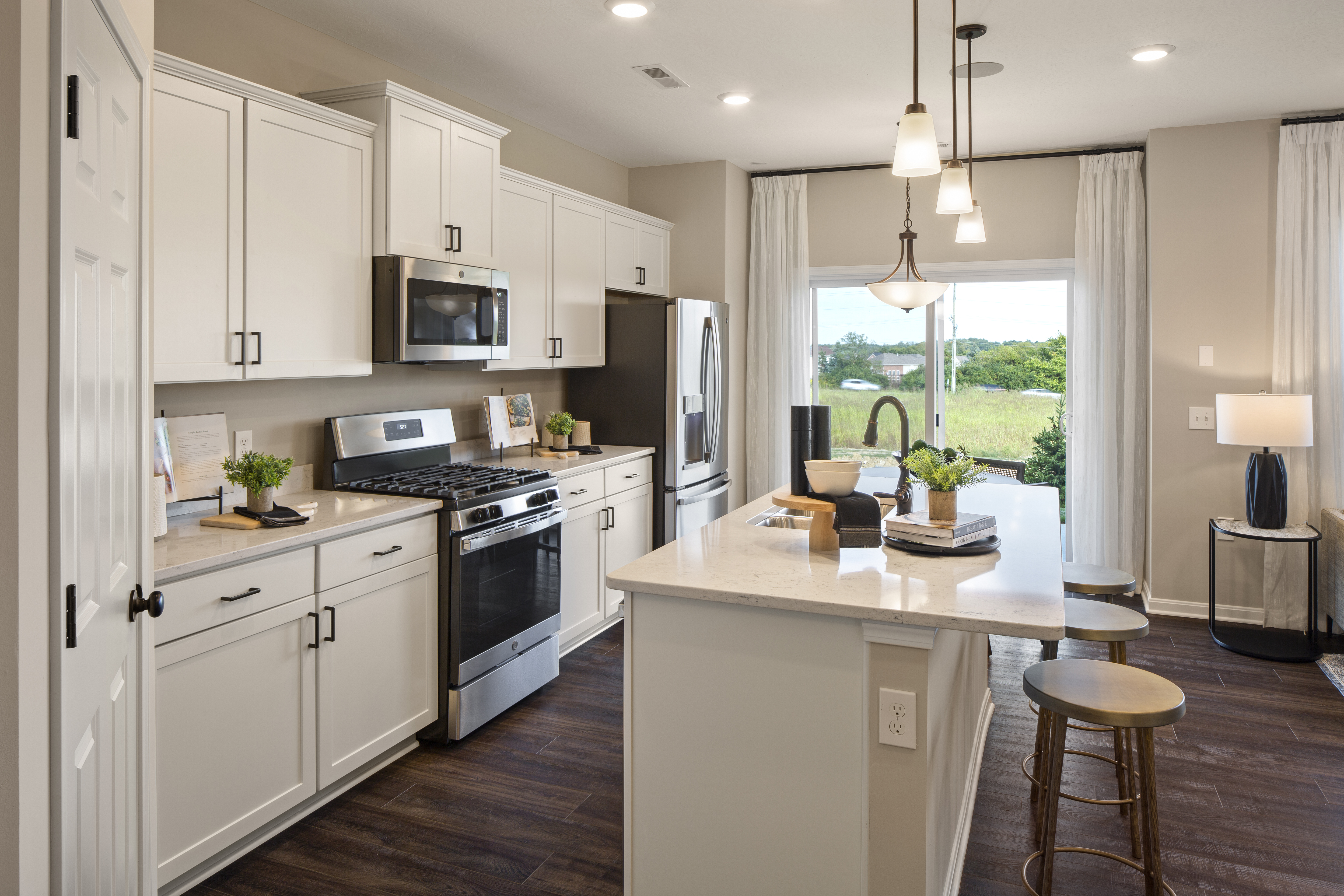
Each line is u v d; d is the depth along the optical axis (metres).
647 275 5.43
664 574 2.09
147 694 1.70
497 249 3.85
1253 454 4.38
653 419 4.94
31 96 1.00
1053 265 5.30
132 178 1.57
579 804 2.76
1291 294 4.50
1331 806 2.75
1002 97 4.21
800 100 4.28
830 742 1.90
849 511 2.28
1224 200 4.64
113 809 1.48
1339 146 4.41
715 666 1.99
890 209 5.62
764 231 5.82
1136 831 2.43
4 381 0.97
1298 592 4.55
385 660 2.91
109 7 1.31
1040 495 3.40
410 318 3.28
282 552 2.48
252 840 2.51
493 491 3.38
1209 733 3.31
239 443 3.10
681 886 2.06
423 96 3.29
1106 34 3.43
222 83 2.60
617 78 3.96
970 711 2.76
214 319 2.62
